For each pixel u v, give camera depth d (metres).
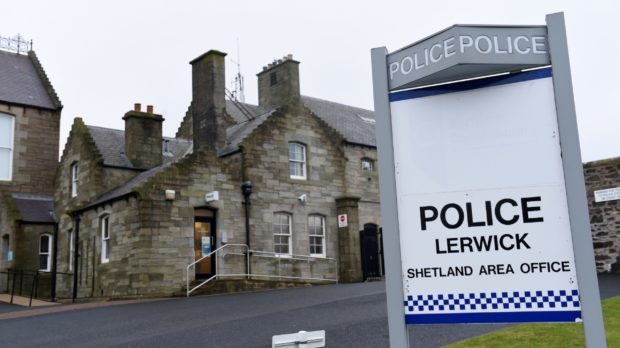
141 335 10.20
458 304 4.34
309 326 10.01
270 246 21.66
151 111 24.83
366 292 15.12
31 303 18.62
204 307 13.92
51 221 24.58
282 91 26.58
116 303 16.50
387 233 4.53
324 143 24.48
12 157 26.22
